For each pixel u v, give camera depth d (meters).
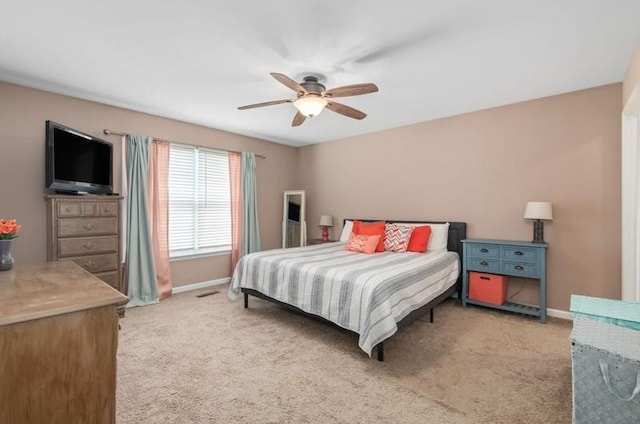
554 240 3.35
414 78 2.90
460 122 4.03
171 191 4.28
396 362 2.34
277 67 2.68
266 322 3.15
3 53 2.46
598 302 1.78
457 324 3.11
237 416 1.72
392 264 2.99
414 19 1.99
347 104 3.63
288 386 2.02
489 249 3.47
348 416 1.73
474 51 2.39
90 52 2.45
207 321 3.17
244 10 1.91
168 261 4.12
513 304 3.47
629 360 1.22
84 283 1.40
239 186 5.04
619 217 3.01
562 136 3.31
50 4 1.86
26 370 1.01
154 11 1.92
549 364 2.32
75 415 1.10
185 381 2.06
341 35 2.18
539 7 1.86
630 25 2.04
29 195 3.06
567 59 2.53
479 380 2.10
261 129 4.81
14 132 2.99
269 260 3.22
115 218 3.23
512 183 3.63
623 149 2.81
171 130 4.23
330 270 2.68
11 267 1.72
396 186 4.67
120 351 2.49
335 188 5.48
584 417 1.33
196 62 2.61
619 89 3.00
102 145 3.40
